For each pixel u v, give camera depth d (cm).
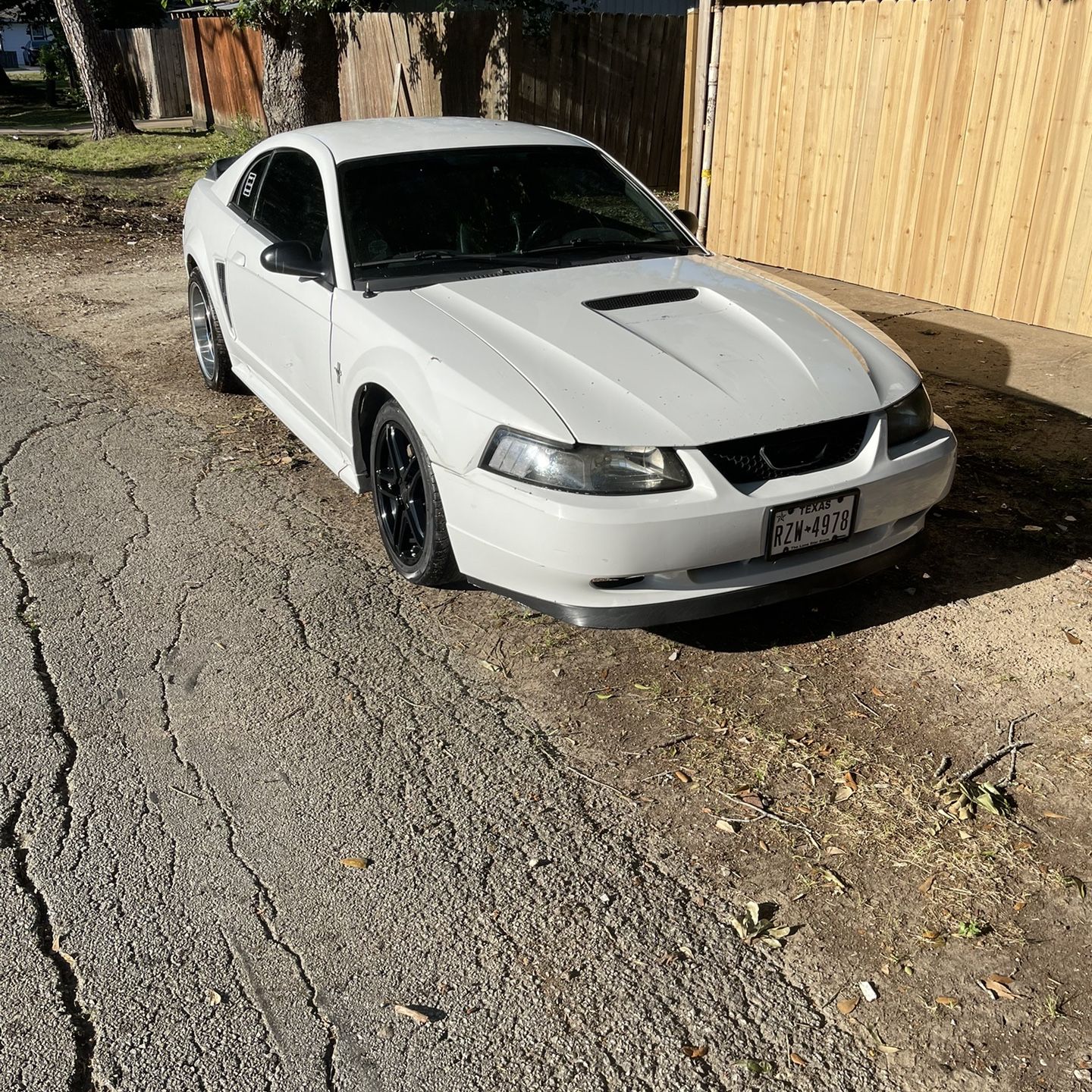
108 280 957
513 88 1366
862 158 832
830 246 884
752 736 337
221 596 421
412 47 1536
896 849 290
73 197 1371
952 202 775
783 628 400
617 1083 227
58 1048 235
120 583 430
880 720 345
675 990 249
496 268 448
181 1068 231
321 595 422
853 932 265
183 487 523
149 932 265
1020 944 261
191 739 337
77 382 677
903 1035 238
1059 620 401
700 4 927
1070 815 303
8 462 549
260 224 544
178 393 660
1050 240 719
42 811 306
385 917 270
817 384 362
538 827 299
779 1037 237
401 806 308
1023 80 703
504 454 345
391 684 365
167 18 3541
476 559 366
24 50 6662
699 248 499
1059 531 470
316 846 293
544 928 266
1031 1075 229
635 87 1429
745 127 930
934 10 746
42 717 347
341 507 503
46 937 264
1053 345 709
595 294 418
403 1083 227
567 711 351
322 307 449
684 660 379
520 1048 235
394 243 450
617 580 344
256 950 260
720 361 367
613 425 335
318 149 492
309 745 334
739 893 277
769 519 341
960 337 730
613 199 502
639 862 287
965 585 428
